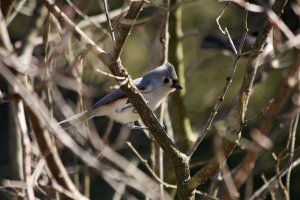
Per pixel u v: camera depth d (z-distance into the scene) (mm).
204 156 17328
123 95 10742
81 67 9305
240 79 18469
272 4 8000
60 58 9031
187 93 18203
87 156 6012
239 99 7359
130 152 15562
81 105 9492
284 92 5855
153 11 14305
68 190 6508
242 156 17328
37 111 5719
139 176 7039
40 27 12539
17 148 11781
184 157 7848
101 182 18719
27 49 12078
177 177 7871
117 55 7434
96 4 15656
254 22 15820
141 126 11328
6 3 8570
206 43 14578
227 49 14180
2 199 11492
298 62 5883
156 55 12844
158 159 10352
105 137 10500
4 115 22125
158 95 11234
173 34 13180
